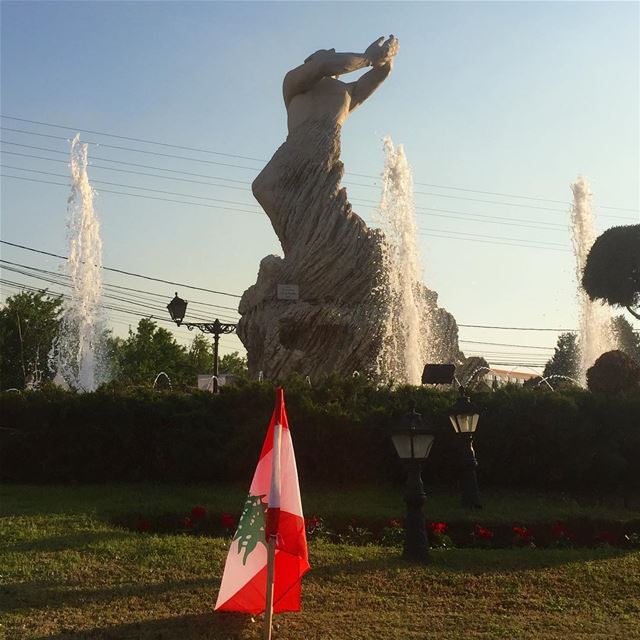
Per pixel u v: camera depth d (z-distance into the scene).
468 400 12.88
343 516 11.92
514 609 8.89
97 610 8.27
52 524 10.99
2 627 7.71
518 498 14.12
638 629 8.42
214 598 8.66
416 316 22.92
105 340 32.78
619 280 27.03
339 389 15.16
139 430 14.58
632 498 14.71
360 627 8.16
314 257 22.30
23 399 15.01
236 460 14.13
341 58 23.30
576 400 14.98
